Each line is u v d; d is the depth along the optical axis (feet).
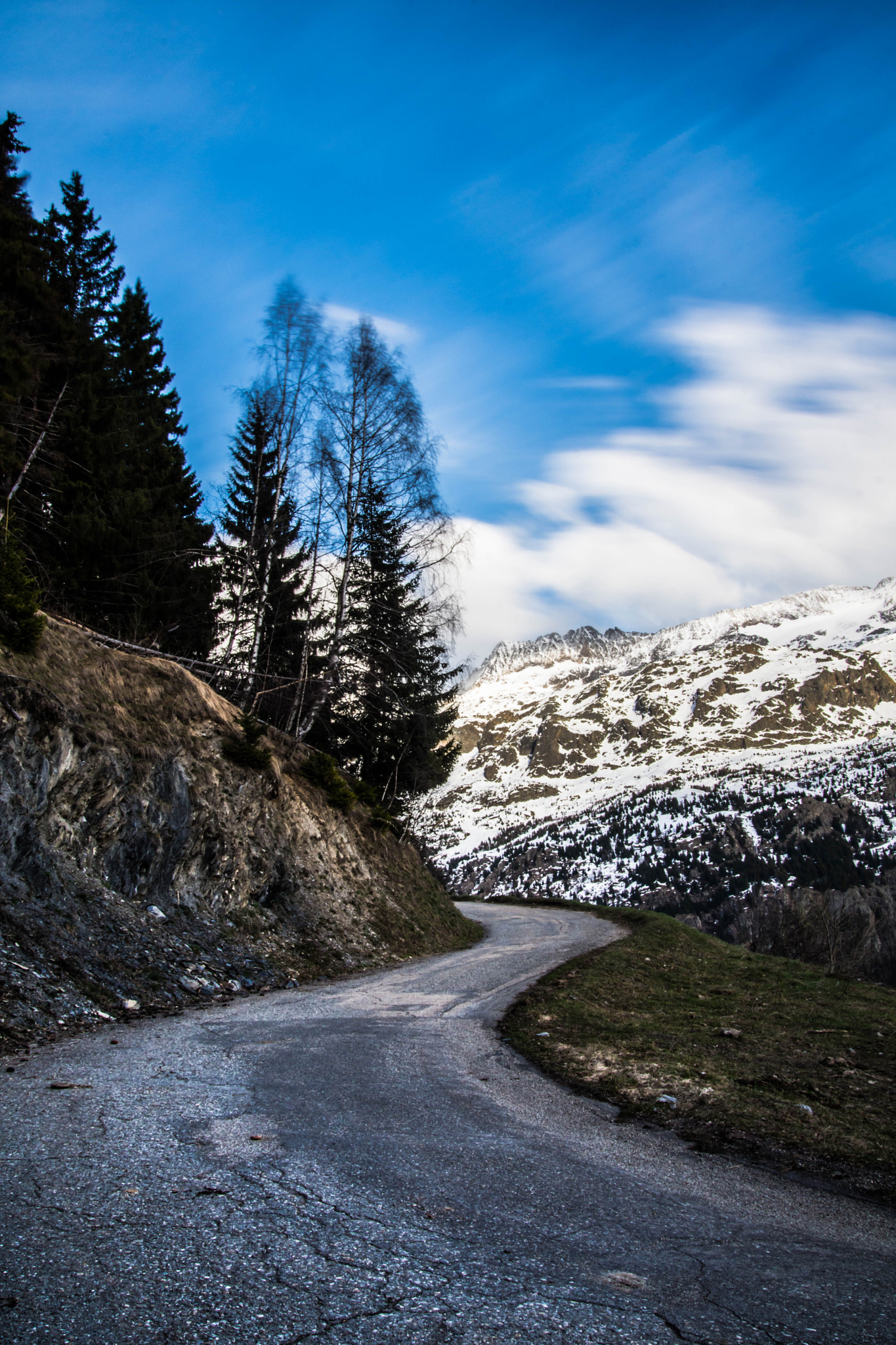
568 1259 12.41
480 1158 17.99
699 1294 11.52
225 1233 12.05
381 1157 17.15
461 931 91.61
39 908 37.76
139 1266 10.60
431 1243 12.48
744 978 60.70
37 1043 26.71
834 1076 30.19
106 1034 29.22
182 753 57.88
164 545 76.84
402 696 88.89
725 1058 32.78
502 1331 9.66
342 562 78.18
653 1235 14.11
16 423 60.23
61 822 43.78
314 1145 17.56
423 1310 10.03
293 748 79.30
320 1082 24.54
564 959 70.44
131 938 42.01
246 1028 33.17
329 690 81.66
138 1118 18.51
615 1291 11.28
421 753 100.89
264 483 85.35
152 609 74.69
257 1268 10.91
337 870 73.82
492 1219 13.96
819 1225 15.84
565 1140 20.74
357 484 75.51
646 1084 27.99
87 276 104.17
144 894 48.78
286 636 89.40
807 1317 10.98
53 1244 11.05
